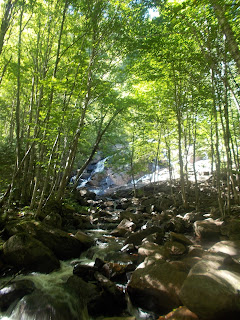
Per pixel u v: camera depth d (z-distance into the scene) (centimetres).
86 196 2014
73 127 907
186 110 1163
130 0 929
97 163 3491
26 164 1047
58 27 1009
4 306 430
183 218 1035
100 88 1105
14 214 842
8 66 921
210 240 729
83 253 719
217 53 806
